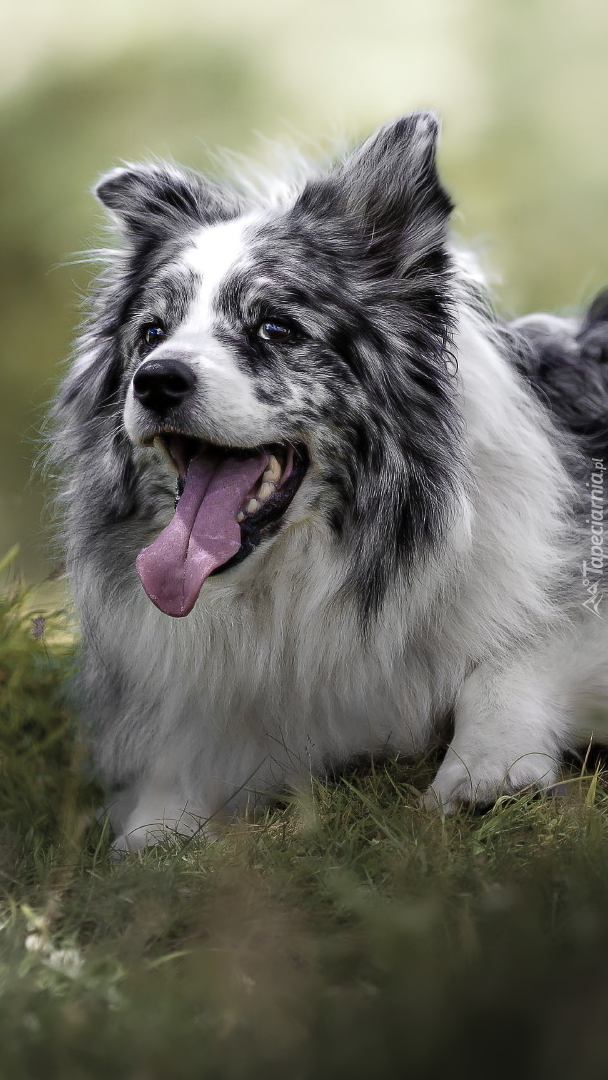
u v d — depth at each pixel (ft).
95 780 24.30
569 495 24.52
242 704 22.94
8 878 18.24
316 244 22.40
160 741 23.44
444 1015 11.90
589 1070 11.13
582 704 22.93
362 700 22.76
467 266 26.20
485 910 14.96
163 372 20.11
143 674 23.32
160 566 20.65
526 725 21.49
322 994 13.28
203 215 24.56
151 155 28.09
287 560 22.13
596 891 15.37
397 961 13.75
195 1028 13.09
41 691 27.20
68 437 24.47
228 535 20.89
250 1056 12.22
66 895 17.47
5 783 22.71
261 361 21.30
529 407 24.57
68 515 24.54
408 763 23.30
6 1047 12.57
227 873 17.39
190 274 22.06
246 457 21.52
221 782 23.39
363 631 22.26
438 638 22.68
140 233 24.48
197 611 22.16
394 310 22.47
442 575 22.26
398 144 22.36
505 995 12.06
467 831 19.04
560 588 23.53
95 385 23.91
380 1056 11.51
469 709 22.11
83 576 23.75
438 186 22.27
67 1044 12.55
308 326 21.57
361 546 22.12
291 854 18.25
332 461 21.85
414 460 22.20
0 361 77.20
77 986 14.19
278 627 22.33
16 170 82.23
